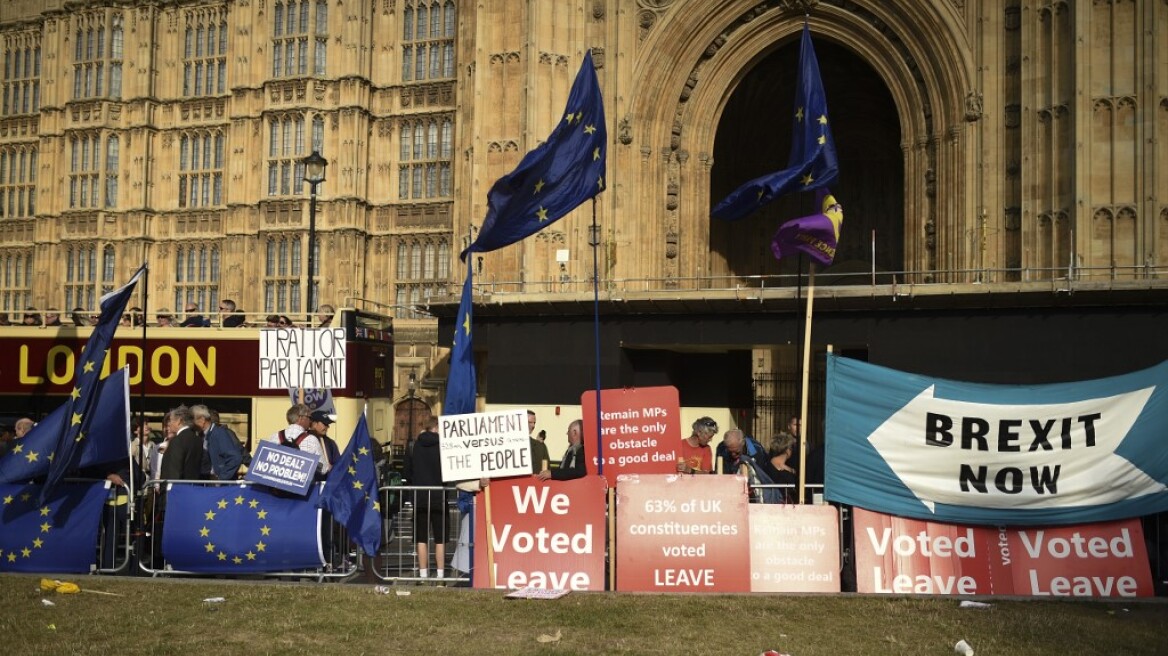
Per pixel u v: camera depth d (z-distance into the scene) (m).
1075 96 27.14
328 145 43.34
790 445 15.81
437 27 43.66
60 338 24.42
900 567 13.26
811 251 14.51
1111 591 12.96
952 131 30.06
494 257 33.19
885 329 24.38
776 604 12.46
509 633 11.09
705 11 32.88
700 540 13.42
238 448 16.31
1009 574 13.12
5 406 24.55
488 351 28.09
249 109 44.50
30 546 14.84
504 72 33.72
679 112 33.97
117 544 15.40
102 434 15.39
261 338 19.06
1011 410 13.26
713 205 39.41
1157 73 26.77
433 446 15.77
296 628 11.27
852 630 11.20
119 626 11.31
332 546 14.38
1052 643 10.62
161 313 25.59
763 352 37.94
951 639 10.81
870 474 13.44
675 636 10.94
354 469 14.11
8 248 48.97
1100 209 27.03
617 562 13.48
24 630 11.09
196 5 46.53
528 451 13.51
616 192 32.78
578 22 33.28
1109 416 13.16
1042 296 22.92
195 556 14.35
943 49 30.20
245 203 44.41
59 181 47.88
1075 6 27.23
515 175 15.67
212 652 10.26
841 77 39.41
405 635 10.99
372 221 43.72
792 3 32.62
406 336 41.97
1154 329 22.55
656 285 33.06
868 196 44.88
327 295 42.94
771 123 41.53
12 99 49.38
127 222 46.47
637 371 28.41
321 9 43.81
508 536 13.73
